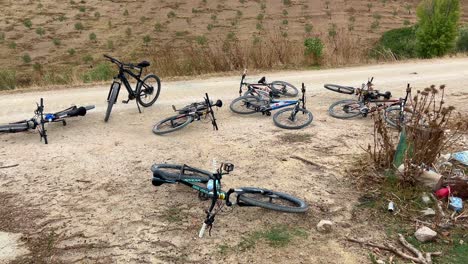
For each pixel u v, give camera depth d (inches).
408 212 176.1
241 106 344.2
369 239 159.9
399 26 1617.9
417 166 193.5
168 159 239.3
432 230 160.9
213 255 151.6
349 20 1675.7
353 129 286.5
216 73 513.0
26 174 221.6
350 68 540.7
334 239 160.6
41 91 424.8
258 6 1844.2
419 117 207.8
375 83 440.8
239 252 153.1
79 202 190.9
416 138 200.1
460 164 218.8
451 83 433.4
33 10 1737.2
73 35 1536.7
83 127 301.3
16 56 1346.0
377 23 1596.9
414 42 956.0
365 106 309.9
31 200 193.6
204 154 246.2
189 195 195.5
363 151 243.0
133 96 331.9
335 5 1840.6
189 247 156.5
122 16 1724.9
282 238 161.0
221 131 287.9
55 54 1376.7
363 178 205.9
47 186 207.5
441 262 146.3
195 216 177.5
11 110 352.5
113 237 163.6
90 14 1734.7
